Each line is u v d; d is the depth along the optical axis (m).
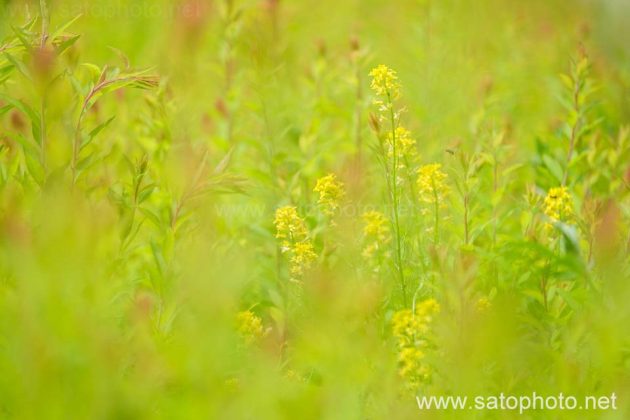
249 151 8.98
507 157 8.32
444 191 6.38
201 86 10.40
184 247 5.94
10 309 4.88
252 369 5.29
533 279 6.32
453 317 5.26
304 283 6.04
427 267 6.18
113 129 8.47
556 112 10.55
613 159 7.82
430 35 11.78
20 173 6.03
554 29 13.40
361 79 9.07
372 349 5.34
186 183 6.11
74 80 5.74
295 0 14.95
